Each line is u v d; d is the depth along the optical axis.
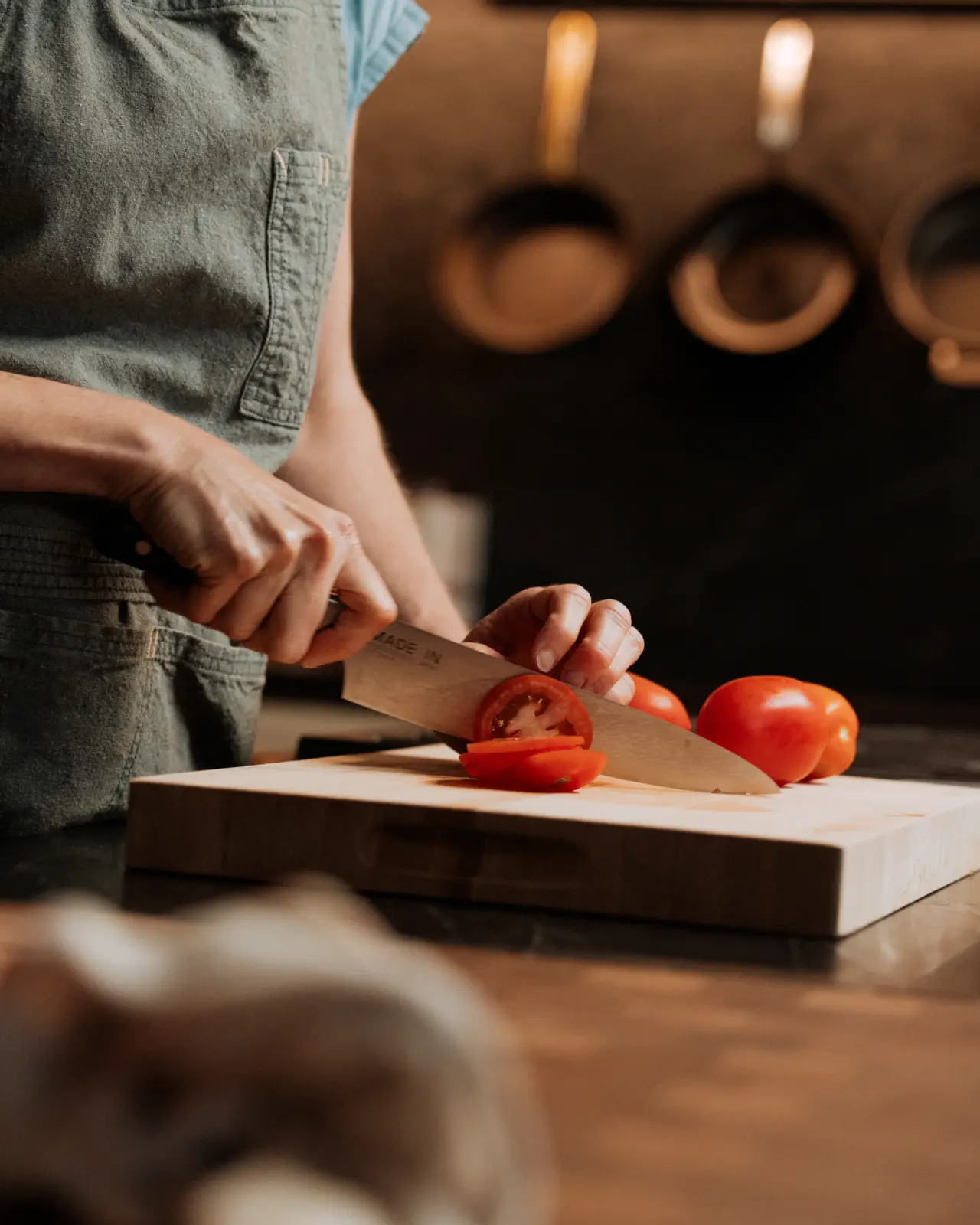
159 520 0.83
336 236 1.09
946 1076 0.44
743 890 0.70
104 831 0.96
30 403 0.84
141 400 0.99
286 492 0.87
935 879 0.83
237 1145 0.22
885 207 2.66
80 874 0.76
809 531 2.69
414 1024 0.22
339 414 1.28
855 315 2.61
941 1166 0.36
